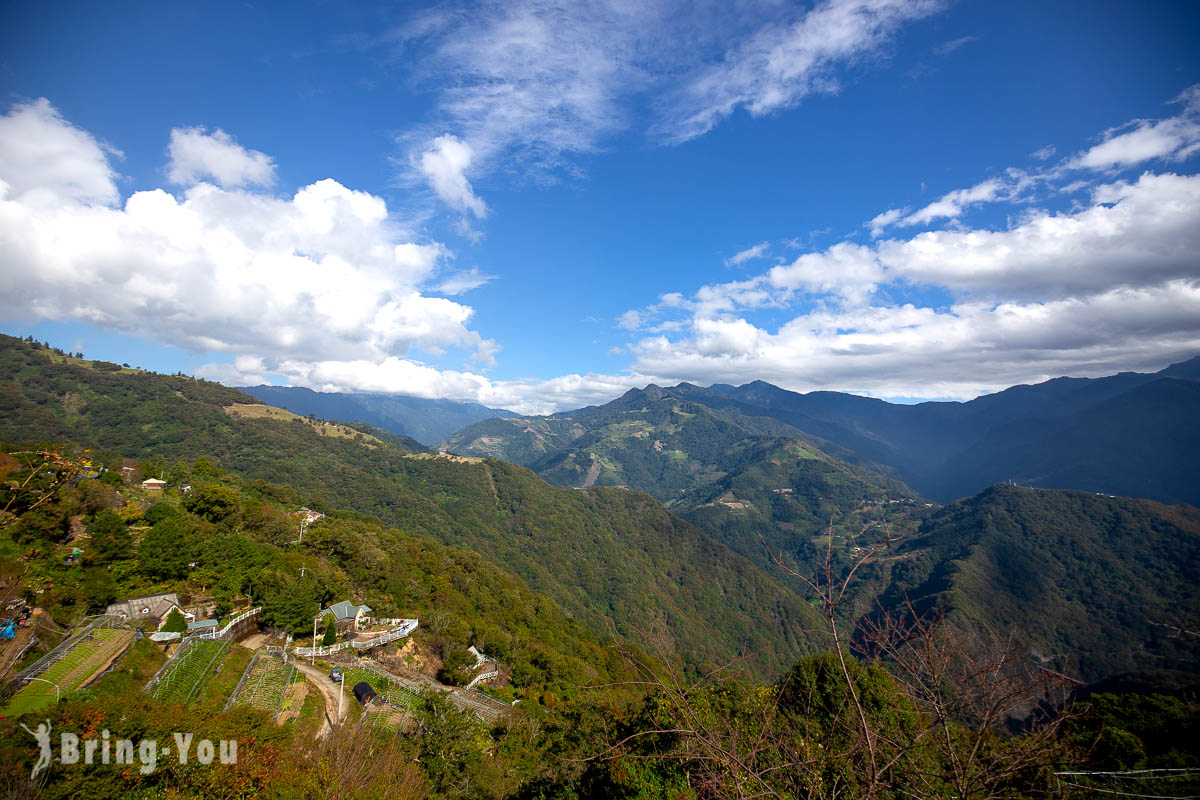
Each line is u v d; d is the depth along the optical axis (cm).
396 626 4316
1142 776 658
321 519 7056
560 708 3025
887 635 473
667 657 586
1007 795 442
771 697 743
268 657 3017
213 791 1337
